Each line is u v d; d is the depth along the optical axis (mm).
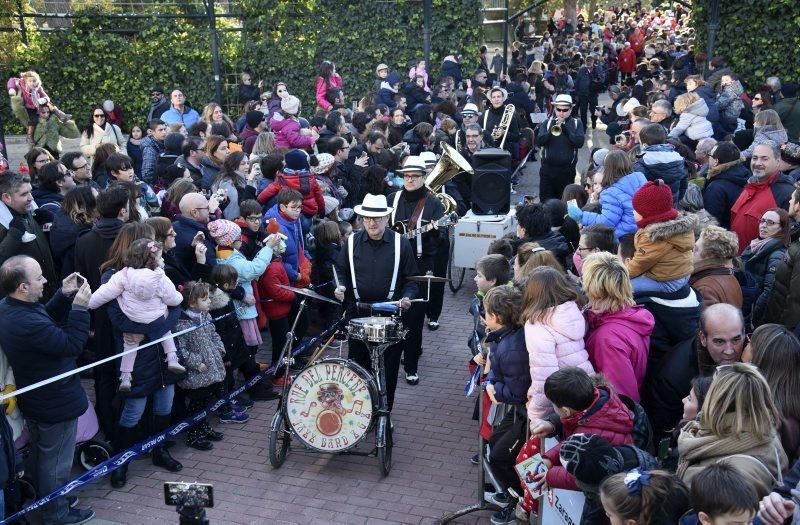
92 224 6297
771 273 5715
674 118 12836
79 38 17516
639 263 4906
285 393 5719
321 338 7844
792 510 3020
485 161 9062
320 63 18188
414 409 6750
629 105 11047
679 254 4820
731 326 4266
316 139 10641
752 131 10062
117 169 7207
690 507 3160
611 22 36000
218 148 8320
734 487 2945
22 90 12445
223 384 6457
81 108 17844
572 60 22484
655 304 4871
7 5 16875
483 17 19375
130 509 5273
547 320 4441
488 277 5539
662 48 26219
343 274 6230
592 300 4621
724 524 2955
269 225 7094
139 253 5438
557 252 6484
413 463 5875
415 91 15164
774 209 5902
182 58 17938
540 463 4047
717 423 3453
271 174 7996
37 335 4727
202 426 6156
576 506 3783
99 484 5566
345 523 5105
